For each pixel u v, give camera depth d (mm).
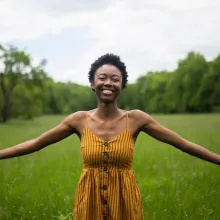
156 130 3863
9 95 56094
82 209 3756
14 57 55406
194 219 5570
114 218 3695
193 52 86938
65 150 13648
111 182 3707
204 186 7254
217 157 3906
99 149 3689
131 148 3758
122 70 3879
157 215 5730
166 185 7332
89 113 3885
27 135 21484
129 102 95250
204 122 37062
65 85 108562
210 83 83000
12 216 5934
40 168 9812
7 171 9023
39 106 61281
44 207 6047
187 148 3893
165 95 90188
